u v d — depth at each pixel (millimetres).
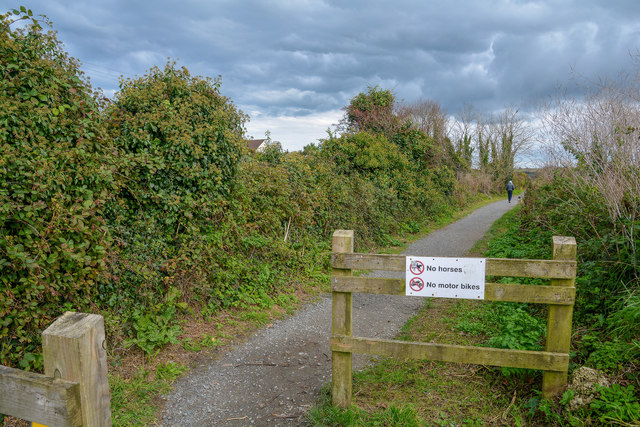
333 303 3584
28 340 3854
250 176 8148
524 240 10039
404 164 18516
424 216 17344
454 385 3967
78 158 4469
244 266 6805
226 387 4195
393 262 3445
